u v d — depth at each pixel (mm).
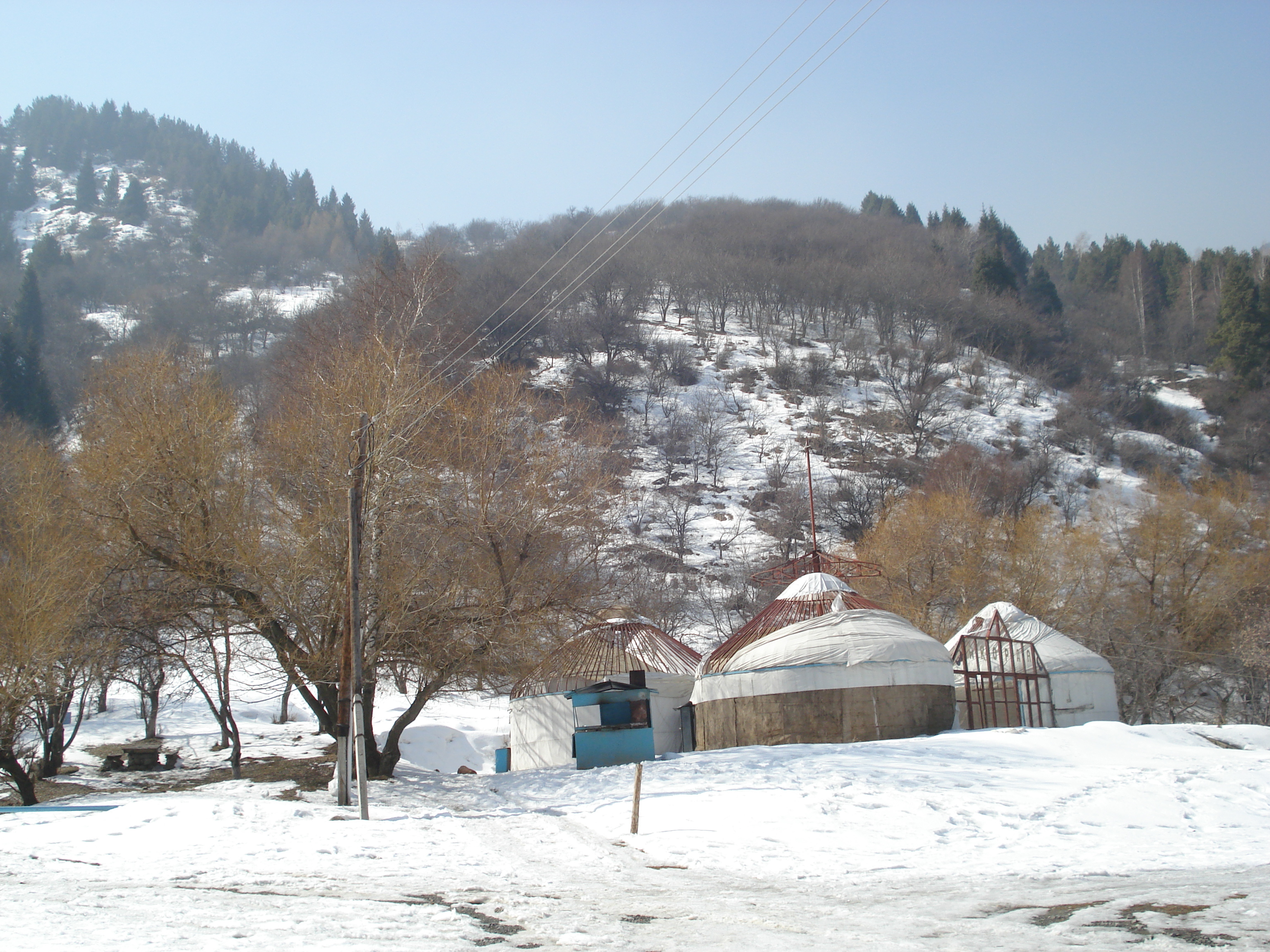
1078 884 11234
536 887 11617
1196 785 18719
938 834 14961
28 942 8578
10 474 28594
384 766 25562
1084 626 48094
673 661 33938
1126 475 91875
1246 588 45969
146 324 131500
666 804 17781
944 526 50000
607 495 28156
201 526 23422
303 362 38594
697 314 139125
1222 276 145750
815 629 29578
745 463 91938
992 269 138375
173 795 20781
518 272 101625
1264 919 8906
